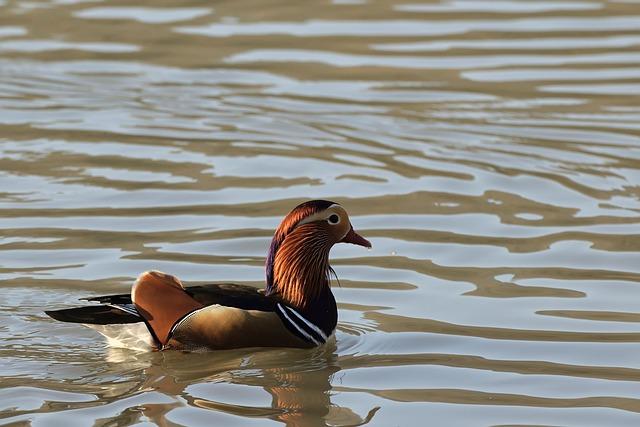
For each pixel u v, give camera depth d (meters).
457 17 24.92
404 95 20.84
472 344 11.84
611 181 17.11
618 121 19.59
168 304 11.49
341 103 20.53
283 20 24.83
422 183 17.00
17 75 21.77
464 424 10.08
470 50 22.91
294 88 21.20
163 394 10.58
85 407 10.28
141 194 16.39
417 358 11.52
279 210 15.77
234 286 11.95
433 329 12.20
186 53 22.91
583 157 18.11
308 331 11.80
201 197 16.30
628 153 18.28
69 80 21.59
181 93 21.03
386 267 13.87
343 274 13.69
